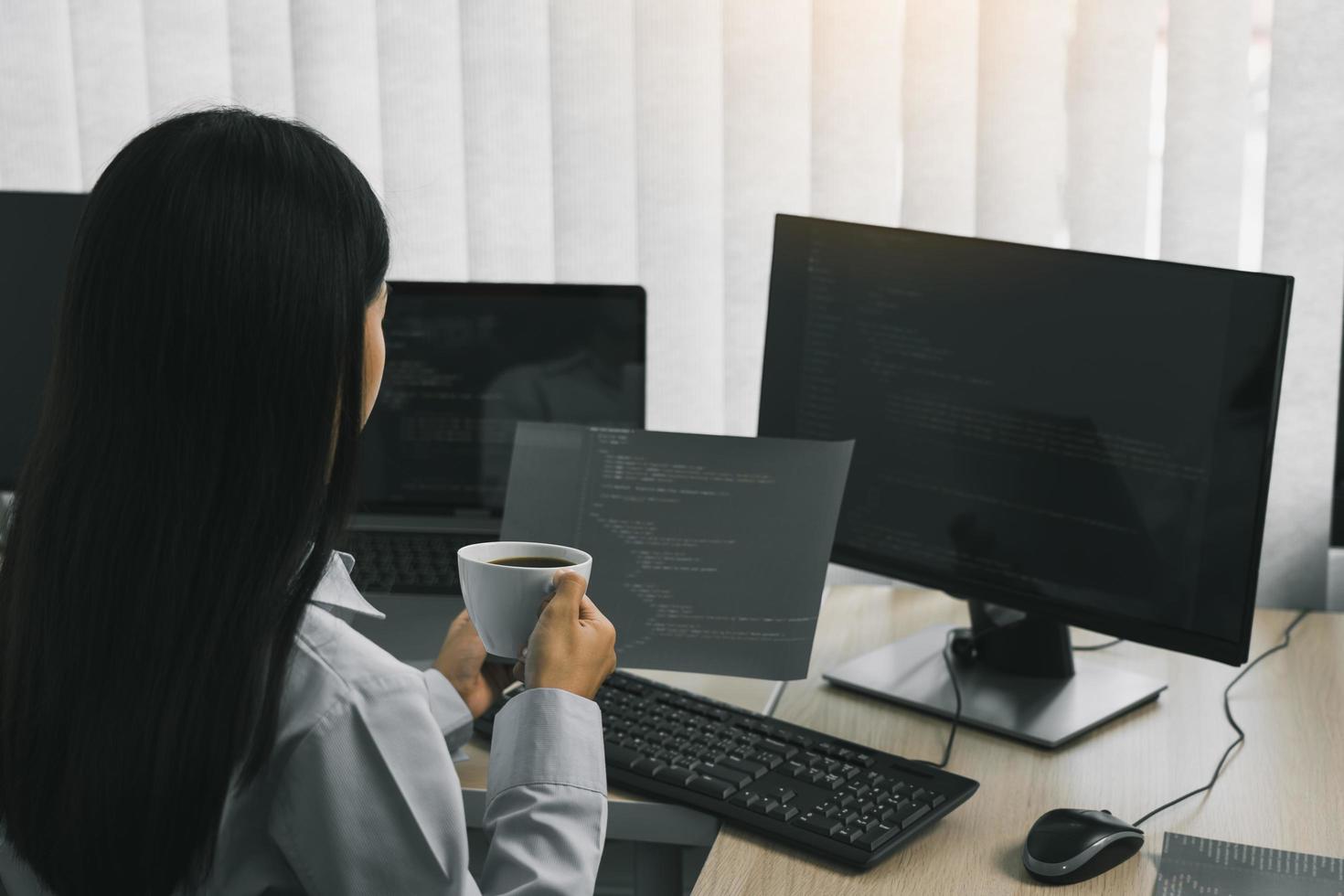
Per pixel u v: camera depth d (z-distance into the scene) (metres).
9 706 0.64
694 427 1.74
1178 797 0.97
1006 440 1.13
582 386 1.41
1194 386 1.03
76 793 0.61
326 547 0.65
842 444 1.08
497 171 1.74
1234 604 1.03
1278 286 0.98
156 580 0.60
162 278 0.59
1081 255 1.08
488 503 1.42
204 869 0.62
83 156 1.80
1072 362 1.09
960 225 1.62
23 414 1.45
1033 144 1.58
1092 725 1.09
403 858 0.65
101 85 1.78
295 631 0.62
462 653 1.01
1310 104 1.48
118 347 0.59
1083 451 1.09
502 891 0.71
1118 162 1.56
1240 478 1.02
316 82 1.75
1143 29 1.53
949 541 1.18
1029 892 0.83
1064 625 1.19
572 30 1.68
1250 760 1.04
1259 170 1.53
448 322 1.41
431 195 1.75
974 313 1.14
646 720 1.05
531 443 1.13
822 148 1.65
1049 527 1.12
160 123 0.63
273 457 0.60
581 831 0.75
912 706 1.15
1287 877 0.85
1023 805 0.96
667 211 1.71
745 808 0.92
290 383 0.60
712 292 1.71
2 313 1.44
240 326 0.59
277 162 0.61
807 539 1.08
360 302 0.63
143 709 0.60
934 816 0.92
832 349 1.23
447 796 0.66
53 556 0.61
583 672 0.82
